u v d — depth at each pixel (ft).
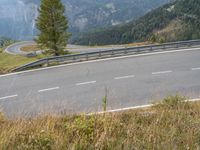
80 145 14.74
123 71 84.38
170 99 32.99
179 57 97.09
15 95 68.59
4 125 20.22
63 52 181.27
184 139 15.51
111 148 14.46
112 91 66.90
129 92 65.51
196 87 67.41
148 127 17.56
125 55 103.50
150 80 74.59
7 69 100.27
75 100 61.36
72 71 88.22
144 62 93.25
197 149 14.08
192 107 29.50
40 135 16.06
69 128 18.22
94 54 101.81
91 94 65.62
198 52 102.53
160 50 107.86
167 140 14.94
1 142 14.89
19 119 22.00
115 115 21.97
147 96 61.93
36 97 65.77
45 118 21.54
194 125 18.13
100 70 86.99
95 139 15.57
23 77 85.76
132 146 14.49
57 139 15.49
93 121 18.78
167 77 76.64
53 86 74.28
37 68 95.76
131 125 18.45
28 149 14.75
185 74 78.59
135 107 53.78
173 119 19.93
